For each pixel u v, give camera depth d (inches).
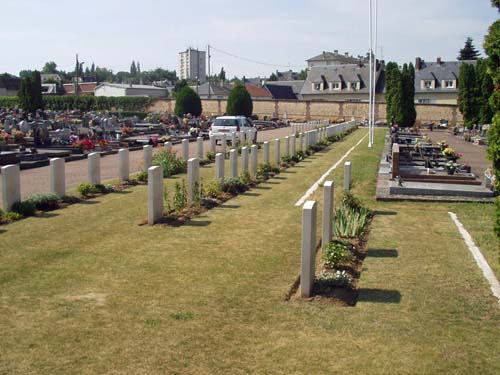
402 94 1628.9
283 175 722.8
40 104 1930.4
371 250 354.6
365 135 1694.1
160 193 428.8
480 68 1839.3
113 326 229.3
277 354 206.4
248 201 526.3
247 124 1298.0
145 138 1261.1
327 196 331.0
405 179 615.2
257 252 345.1
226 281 288.2
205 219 439.8
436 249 358.0
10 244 354.9
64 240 366.6
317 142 1229.7
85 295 265.1
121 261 321.4
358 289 279.4
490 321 240.5
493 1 303.7
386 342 217.6
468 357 205.9
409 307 254.8
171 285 280.8
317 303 258.2
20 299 259.0
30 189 580.1
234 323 233.9
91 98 2989.7
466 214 477.1
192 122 1827.0
